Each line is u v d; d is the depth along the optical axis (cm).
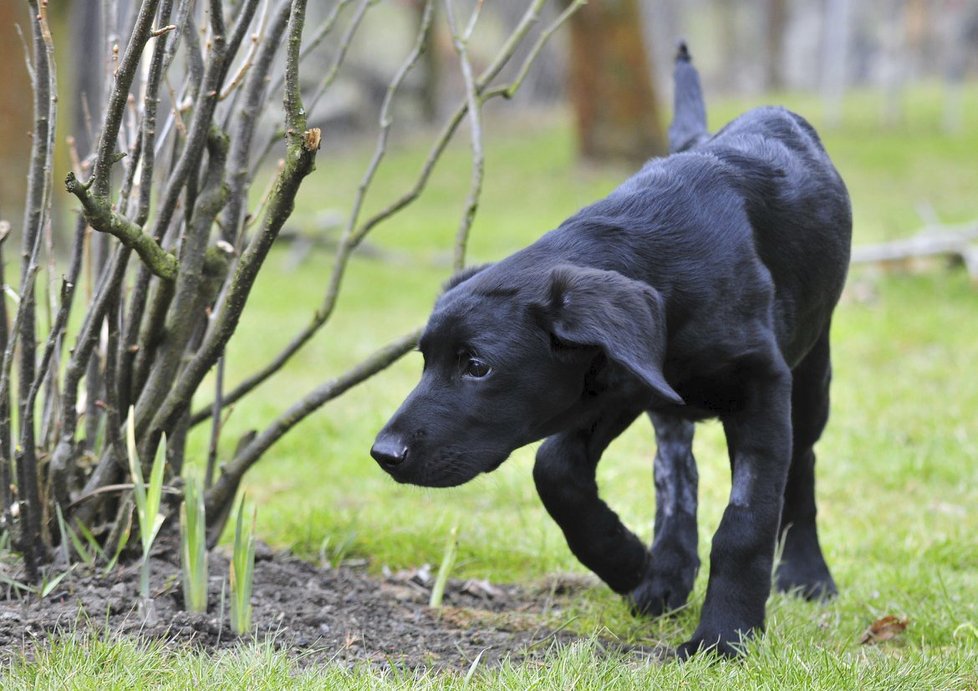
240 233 729
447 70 5016
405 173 3625
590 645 615
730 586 627
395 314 1836
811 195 691
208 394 1345
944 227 2219
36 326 742
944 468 1055
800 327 690
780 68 6128
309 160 589
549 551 841
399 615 716
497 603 763
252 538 641
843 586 804
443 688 562
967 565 856
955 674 609
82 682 542
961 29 5694
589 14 3156
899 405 1257
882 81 6562
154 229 662
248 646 603
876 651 663
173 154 711
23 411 645
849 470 1067
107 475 706
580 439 670
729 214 639
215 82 640
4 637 603
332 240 2356
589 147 3297
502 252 2328
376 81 4550
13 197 2100
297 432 1206
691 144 790
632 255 609
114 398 666
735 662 608
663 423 748
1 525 694
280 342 1622
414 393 587
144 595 635
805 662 605
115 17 721
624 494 1002
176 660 580
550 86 5153
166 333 696
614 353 526
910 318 1630
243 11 638
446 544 848
